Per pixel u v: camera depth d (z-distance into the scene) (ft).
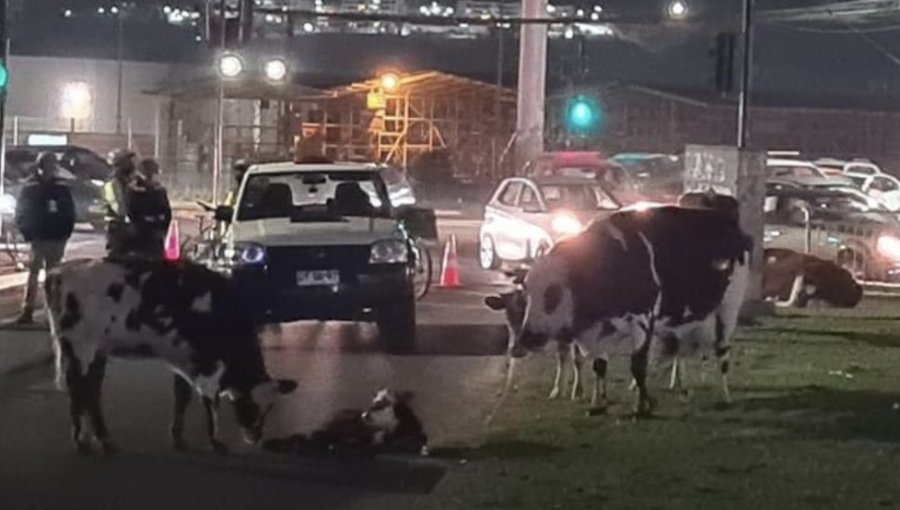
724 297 51.90
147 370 60.08
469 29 262.26
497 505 37.65
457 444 45.85
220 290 45.01
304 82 220.64
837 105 261.03
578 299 50.19
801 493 38.93
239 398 45.14
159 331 44.60
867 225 101.65
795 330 73.15
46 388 55.47
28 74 228.22
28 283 70.95
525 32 142.72
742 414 50.47
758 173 77.77
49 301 45.16
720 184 78.13
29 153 134.82
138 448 45.60
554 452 44.34
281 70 104.17
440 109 199.82
